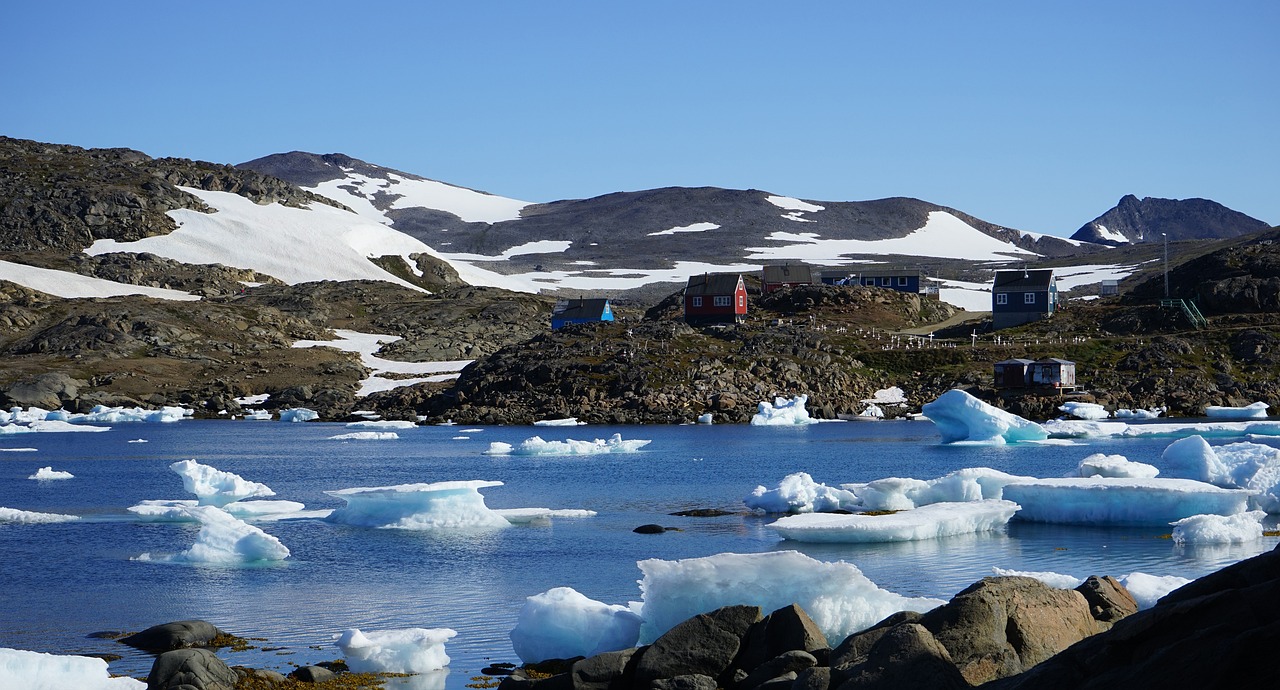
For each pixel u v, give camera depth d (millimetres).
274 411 158750
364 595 40875
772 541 50750
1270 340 143000
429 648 30875
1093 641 21500
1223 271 169875
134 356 180875
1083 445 99750
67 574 45125
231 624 36719
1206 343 146000
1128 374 139750
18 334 188750
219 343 189875
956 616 24531
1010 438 102688
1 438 125812
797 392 142375
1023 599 25641
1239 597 20781
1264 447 58906
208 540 48031
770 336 157125
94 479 84250
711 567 29719
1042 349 150250
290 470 90438
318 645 33906
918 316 189875
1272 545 46188
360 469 90750
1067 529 52188
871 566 43531
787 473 82625
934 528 49750
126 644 33750
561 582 42844
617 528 55844
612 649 29641
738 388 142625
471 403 148375
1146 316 160750
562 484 77688
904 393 145625
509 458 98250
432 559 47719
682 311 198000
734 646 26641
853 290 192125
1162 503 52219
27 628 36250
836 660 24297
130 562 47656
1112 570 41938
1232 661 18891
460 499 57625
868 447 103000
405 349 198250
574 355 152750
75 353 177875
